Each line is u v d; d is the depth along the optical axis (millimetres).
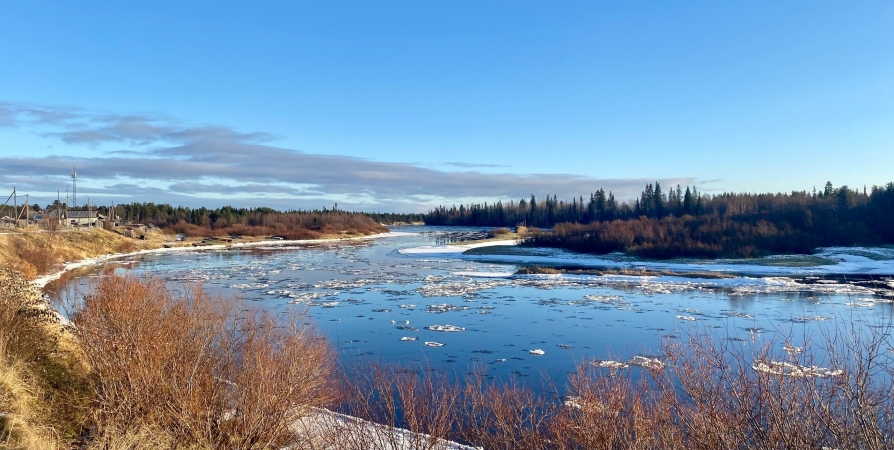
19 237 49969
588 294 33562
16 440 7484
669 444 6492
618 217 121688
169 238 90375
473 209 191750
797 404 5285
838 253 51688
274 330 14836
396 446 8477
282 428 9000
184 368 9734
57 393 9836
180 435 8570
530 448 8562
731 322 23656
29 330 11297
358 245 90625
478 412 10641
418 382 13742
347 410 11047
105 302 12688
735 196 103000
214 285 37938
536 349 19422
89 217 79625
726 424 5719
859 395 4855
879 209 59875
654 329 22656
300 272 47531
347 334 22078
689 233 59469
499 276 43719
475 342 20625
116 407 8883
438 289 35812
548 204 149000
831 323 21516
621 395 7848
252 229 110812
